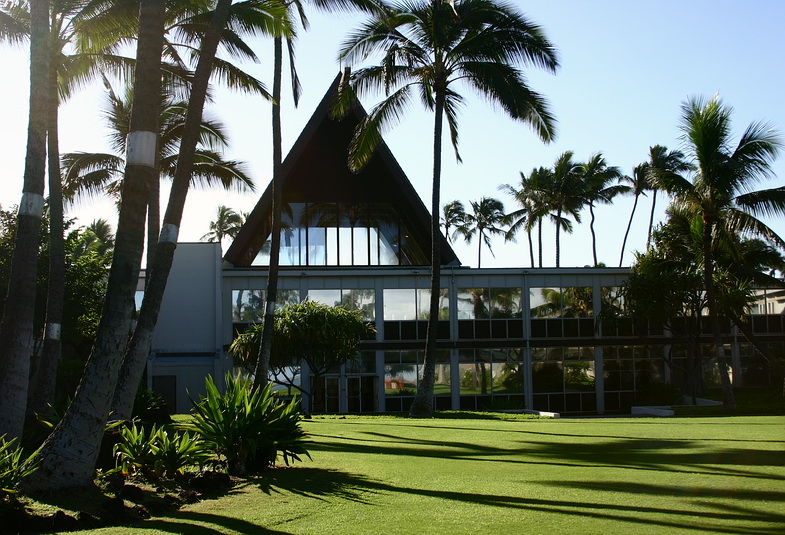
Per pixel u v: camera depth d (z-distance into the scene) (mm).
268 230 37312
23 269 11227
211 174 26250
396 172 35344
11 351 10875
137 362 10742
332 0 18625
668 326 35344
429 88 25531
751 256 36188
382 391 35562
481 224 81438
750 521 6703
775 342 38812
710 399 33719
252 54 18672
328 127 36875
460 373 36344
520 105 24469
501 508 7434
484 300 36594
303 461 11531
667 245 35031
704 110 28297
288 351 28406
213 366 34562
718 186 28391
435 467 10797
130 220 9148
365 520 6910
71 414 8547
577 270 37094
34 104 11836
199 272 35656
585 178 59688
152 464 9180
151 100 9445
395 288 36125
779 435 14922
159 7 9625
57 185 17656
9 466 7402
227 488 8969
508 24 24719
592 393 36969
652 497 7965
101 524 6875
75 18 17703
